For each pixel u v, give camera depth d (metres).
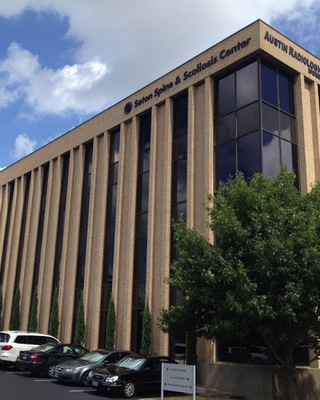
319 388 16.75
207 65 22.70
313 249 13.07
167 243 22.41
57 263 30.70
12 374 20.53
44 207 33.75
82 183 30.14
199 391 16.62
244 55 20.91
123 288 24.53
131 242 24.69
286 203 14.74
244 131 20.39
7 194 38.88
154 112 25.30
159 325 16.16
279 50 21.22
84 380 17.64
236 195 14.59
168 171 23.45
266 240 13.59
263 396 15.91
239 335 13.95
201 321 15.16
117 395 15.95
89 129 30.28
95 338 25.45
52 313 28.70
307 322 14.00
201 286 14.05
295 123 21.44
